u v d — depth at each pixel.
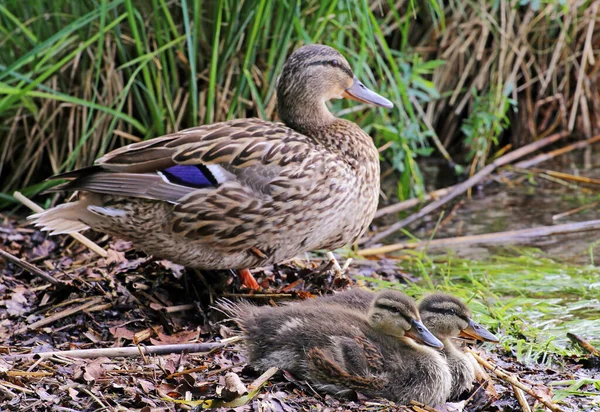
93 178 9.85
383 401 8.45
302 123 11.06
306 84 11.04
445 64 16.19
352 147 10.62
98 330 9.84
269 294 10.49
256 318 9.02
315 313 8.98
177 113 13.64
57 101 13.62
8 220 13.20
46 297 10.36
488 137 16.05
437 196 15.05
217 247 10.17
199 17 13.02
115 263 11.13
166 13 12.81
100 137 13.69
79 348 9.47
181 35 13.52
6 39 13.18
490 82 16.44
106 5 12.23
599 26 17.20
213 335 9.87
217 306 10.26
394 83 14.26
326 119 11.14
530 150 16.53
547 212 14.48
